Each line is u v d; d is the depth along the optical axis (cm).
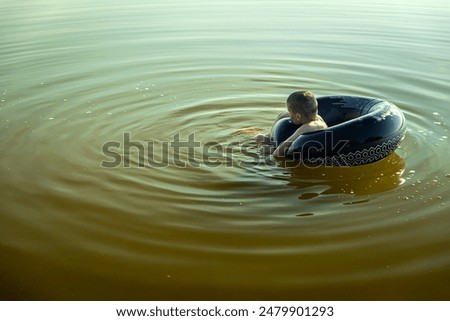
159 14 1033
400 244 307
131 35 857
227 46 791
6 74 650
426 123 491
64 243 308
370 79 633
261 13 1059
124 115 516
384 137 404
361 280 277
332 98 472
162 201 356
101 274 282
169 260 293
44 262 291
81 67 680
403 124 420
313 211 345
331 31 884
